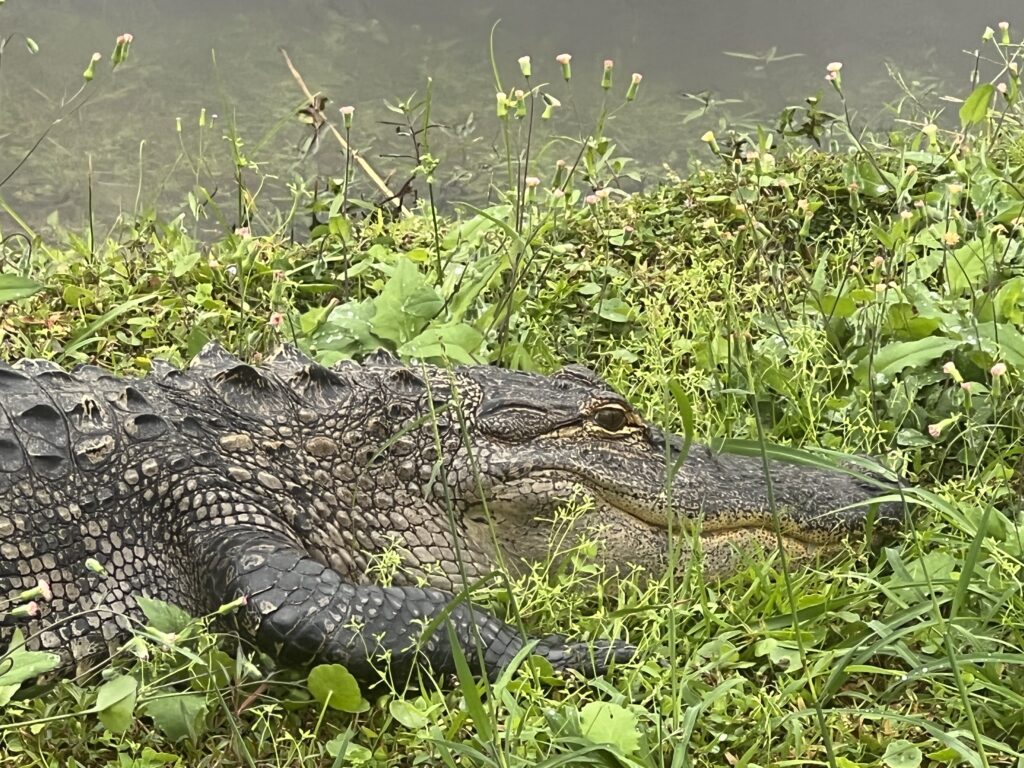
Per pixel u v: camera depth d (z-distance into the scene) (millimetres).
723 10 11680
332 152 8359
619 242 6379
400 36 10727
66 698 3434
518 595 3832
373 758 3322
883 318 5141
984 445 4629
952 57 10320
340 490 3951
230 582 3596
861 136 7535
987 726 3434
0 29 10180
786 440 4738
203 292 5602
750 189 6516
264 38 10500
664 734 3299
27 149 8305
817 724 3412
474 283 5430
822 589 4012
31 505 3631
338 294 5996
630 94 5477
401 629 3551
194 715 3340
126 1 11172
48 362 4062
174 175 8055
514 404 4043
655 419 4930
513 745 3232
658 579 4121
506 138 5766
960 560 3938
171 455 3811
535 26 11133
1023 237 5496
